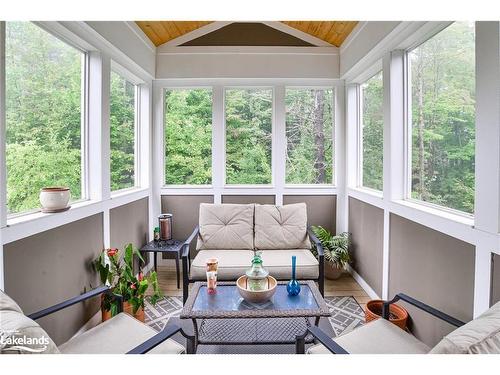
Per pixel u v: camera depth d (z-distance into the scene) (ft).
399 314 7.89
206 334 7.77
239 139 13.07
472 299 5.72
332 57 12.56
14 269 5.66
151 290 10.59
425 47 7.84
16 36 6.19
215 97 12.78
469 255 5.79
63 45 7.69
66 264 7.17
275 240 10.53
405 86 8.68
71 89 8.02
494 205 5.22
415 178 8.32
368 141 11.37
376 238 9.78
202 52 12.45
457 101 6.63
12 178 6.09
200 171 13.10
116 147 10.44
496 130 5.20
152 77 12.29
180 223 13.00
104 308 7.94
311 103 13.08
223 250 10.41
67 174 7.89
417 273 7.48
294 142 13.10
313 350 5.05
